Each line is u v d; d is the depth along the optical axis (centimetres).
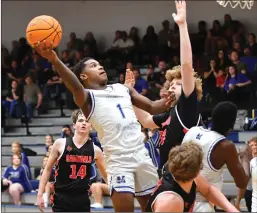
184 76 418
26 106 1569
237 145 1157
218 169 406
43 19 419
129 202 429
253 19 1550
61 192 603
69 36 1884
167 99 457
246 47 1401
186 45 417
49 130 1524
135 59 1636
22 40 1803
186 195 381
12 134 1542
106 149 440
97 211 952
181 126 428
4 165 1428
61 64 418
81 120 601
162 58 1594
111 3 1838
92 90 448
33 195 1139
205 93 1301
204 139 406
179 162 365
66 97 1574
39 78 1644
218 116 416
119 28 1830
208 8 1662
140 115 490
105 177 623
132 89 475
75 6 1880
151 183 443
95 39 1856
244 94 1263
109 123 437
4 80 1717
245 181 411
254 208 654
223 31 1516
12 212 1064
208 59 1423
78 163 602
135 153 437
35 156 1345
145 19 1794
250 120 1196
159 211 376
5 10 1933
